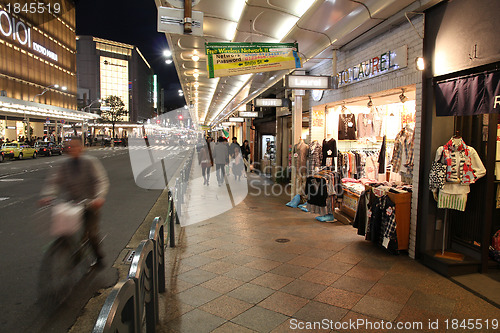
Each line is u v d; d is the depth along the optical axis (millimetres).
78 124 58312
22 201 8797
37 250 5055
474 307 3359
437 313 3246
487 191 4109
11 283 3926
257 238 5859
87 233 4094
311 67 8805
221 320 3137
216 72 6227
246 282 4004
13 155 23922
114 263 4602
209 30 7523
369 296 3619
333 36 6391
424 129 4668
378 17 5059
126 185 12555
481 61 3721
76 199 3914
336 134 8672
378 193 5215
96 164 4160
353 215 6773
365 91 6086
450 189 4301
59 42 55250
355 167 7777
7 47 40375
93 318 3205
